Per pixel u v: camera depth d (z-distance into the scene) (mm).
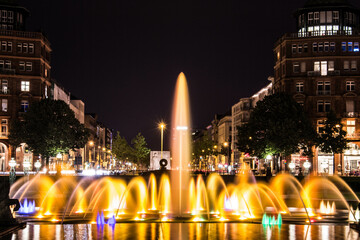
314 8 103188
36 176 70812
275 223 27516
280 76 106000
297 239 20609
